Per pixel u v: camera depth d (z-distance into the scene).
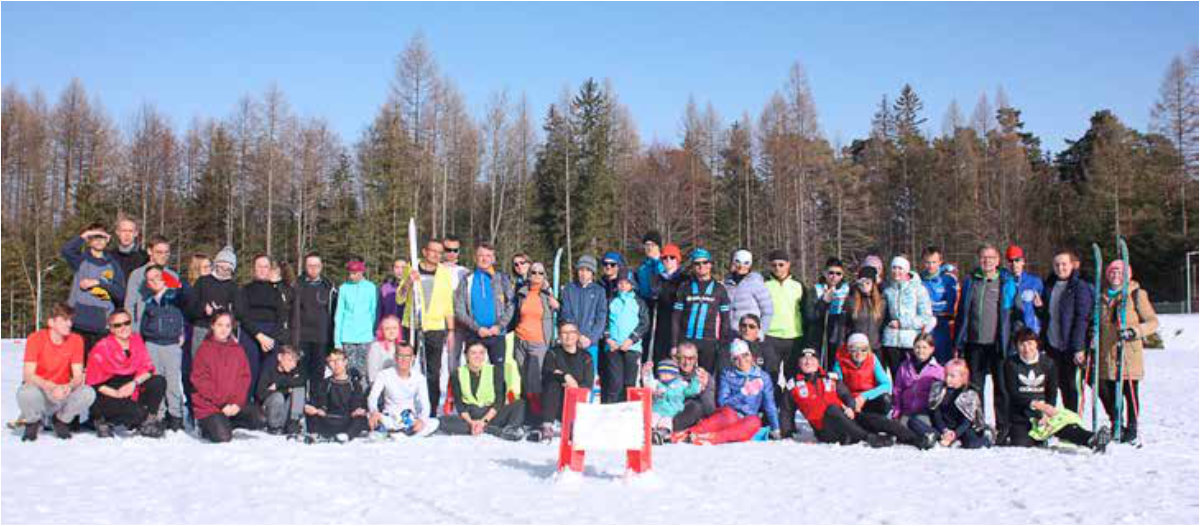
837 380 10.12
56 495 6.71
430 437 10.26
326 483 7.25
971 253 59.16
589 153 56.31
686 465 8.33
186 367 10.74
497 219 56.25
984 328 10.30
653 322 11.79
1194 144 62.78
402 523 5.96
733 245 60.53
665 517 6.15
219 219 57.81
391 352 10.60
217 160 57.78
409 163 52.25
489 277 11.45
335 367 10.09
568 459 7.40
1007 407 9.79
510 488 7.12
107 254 10.44
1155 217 58.81
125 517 6.05
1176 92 63.28
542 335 11.33
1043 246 58.50
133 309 10.23
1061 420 9.44
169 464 8.03
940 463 8.48
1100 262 9.88
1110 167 61.25
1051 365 9.65
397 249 50.66
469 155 57.78
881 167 67.62
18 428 10.09
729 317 11.11
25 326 45.19
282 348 10.23
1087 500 6.81
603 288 11.41
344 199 57.22
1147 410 13.20
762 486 7.30
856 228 62.81
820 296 11.45
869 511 6.41
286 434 10.16
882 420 9.66
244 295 10.55
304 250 53.78
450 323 11.60
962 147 64.56
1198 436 10.38
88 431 9.95
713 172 64.88
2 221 46.69
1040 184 63.34
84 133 57.00
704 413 10.44
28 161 53.16
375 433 10.08
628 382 11.35
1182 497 6.91
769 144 59.53
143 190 56.53
